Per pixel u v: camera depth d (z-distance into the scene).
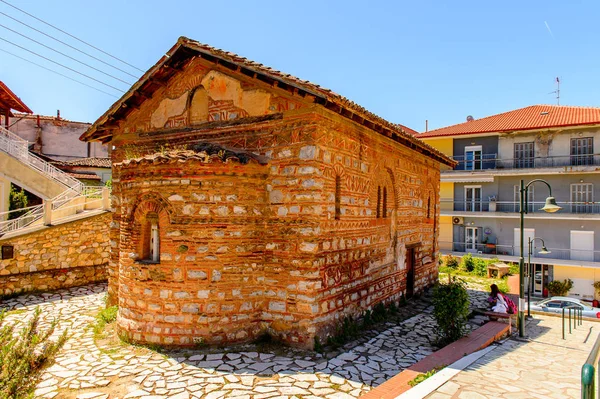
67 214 18.97
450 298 10.58
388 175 13.99
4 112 25.95
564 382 7.49
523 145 30.86
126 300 10.17
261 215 10.34
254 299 10.16
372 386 7.89
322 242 9.98
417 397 6.50
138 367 8.57
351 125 11.29
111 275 13.34
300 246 9.84
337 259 10.70
